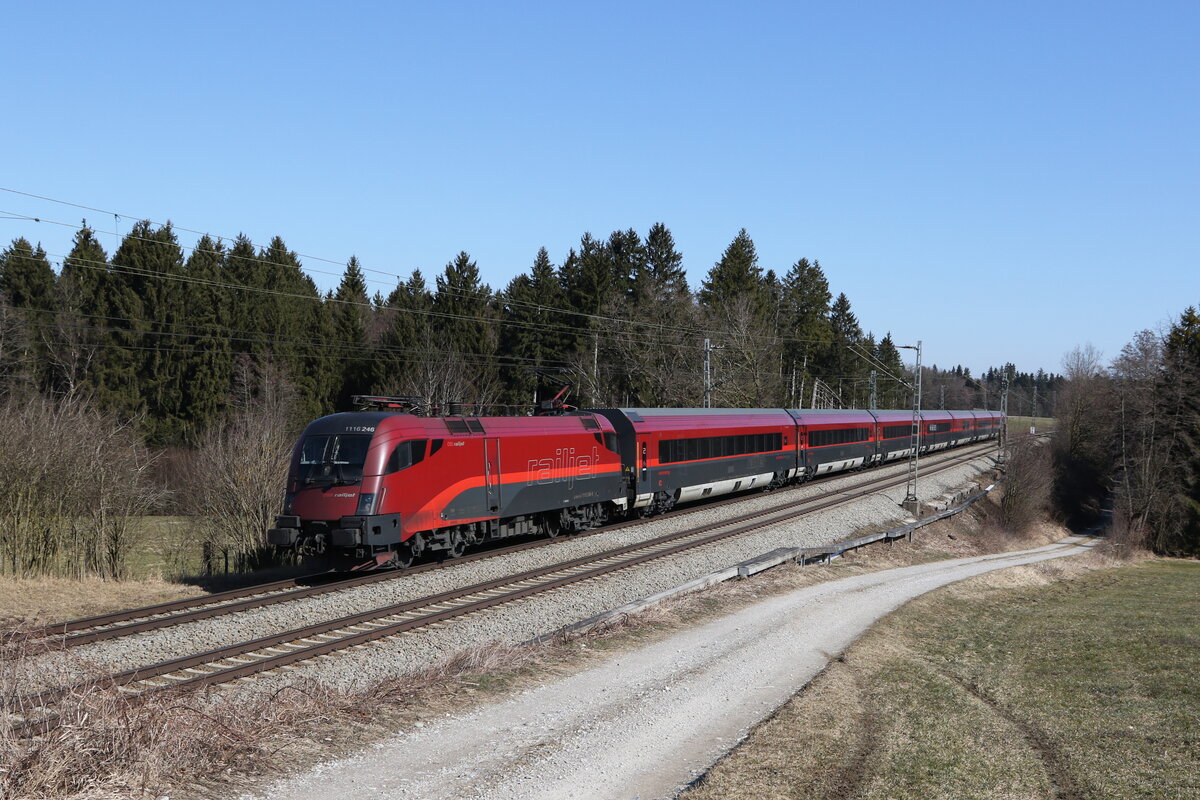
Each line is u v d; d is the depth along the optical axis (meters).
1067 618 25.11
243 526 26.44
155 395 52.72
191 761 8.28
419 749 9.44
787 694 12.86
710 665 14.18
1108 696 15.26
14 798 7.05
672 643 15.63
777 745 10.38
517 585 19.73
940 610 23.53
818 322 102.31
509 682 12.30
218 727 8.97
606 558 23.52
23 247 55.72
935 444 69.00
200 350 53.56
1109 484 75.75
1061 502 65.81
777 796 8.77
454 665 12.80
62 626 14.53
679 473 32.16
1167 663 18.33
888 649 17.39
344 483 19.25
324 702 10.52
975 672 16.69
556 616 17.42
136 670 12.00
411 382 54.12
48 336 50.38
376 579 19.44
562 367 64.38
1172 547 60.00
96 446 22.94
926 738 11.38
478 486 22.20
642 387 62.06
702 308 67.81
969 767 10.30
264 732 9.29
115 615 15.41
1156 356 63.03
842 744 10.68
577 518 27.22
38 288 52.94
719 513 32.94
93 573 22.11
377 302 89.50
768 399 62.03
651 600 18.41
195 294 55.91
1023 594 29.89
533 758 9.41
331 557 20.08
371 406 21.44
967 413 81.56
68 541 22.03
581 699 11.77
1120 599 31.42
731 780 9.09
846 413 50.25
